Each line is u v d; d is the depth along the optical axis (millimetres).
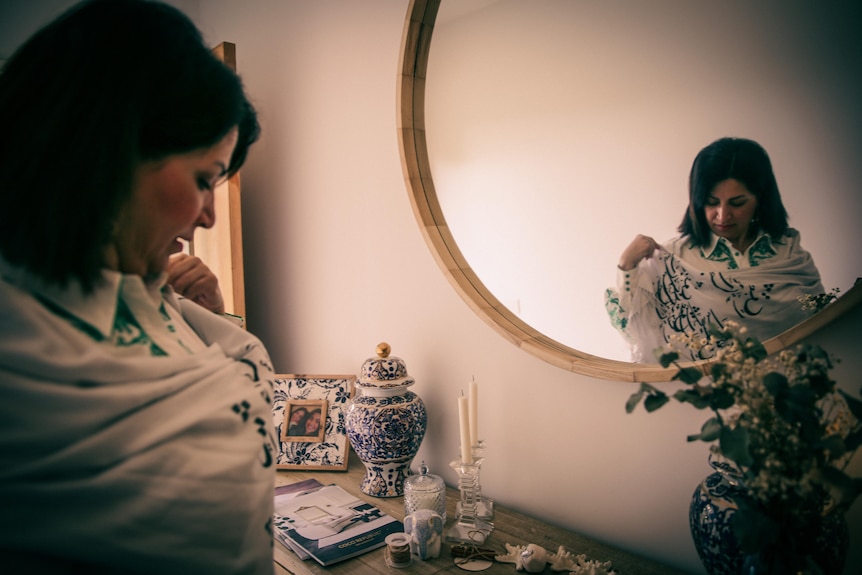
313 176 1513
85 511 391
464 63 1135
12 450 381
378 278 1362
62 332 418
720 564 709
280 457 1348
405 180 1199
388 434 1133
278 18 1585
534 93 1046
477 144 1135
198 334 626
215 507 443
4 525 372
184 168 489
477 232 1151
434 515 939
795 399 562
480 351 1168
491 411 1160
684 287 893
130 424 423
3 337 393
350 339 1454
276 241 1660
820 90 762
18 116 418
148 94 444
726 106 842
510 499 1143
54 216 409
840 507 628
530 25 1039
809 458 577
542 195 1051
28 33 1836
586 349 1016
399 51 1195
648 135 918
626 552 951
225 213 1501
